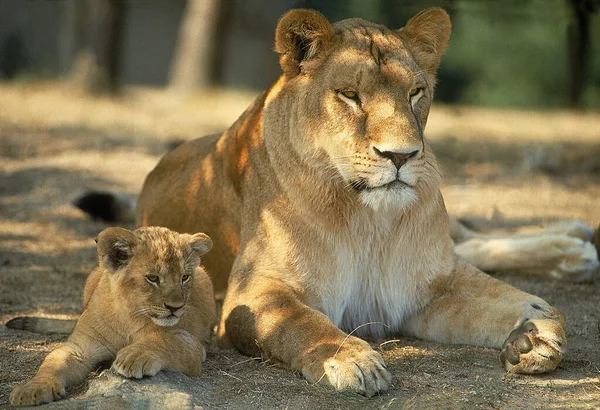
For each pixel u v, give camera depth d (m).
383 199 8.35
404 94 8.59
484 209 16.17
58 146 21.86
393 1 22.72
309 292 9.03
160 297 7.97
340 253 9.04
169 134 24.53
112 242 8.14
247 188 9.65
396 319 9.42
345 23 9.27
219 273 10.45
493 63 46.75
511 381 8.01
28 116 27.00
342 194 8.88
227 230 10.19
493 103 46.22
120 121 27.05
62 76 41.16
